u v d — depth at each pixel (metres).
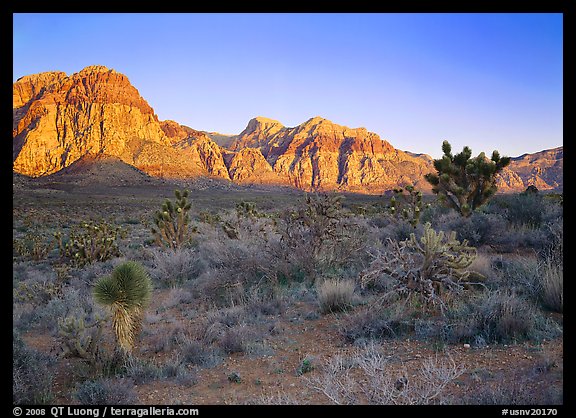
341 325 6.57
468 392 4.13
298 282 9.49
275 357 5.74
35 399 4.73
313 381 4.84
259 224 15.24
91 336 6.17
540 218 12.14
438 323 5.95
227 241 12.43
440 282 6.65
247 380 5.11
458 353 5.16
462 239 10.60
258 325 7.02
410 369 4.82
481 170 13.13
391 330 5.92
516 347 5.14
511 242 10.49
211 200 89.38
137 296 5.91
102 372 5.45
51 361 5.96
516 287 6.93
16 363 5.00
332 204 9.98
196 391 4.90
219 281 9.18
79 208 52.34
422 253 6.85
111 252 15.13
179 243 15.13
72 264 14.27
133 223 36.09
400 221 13.07
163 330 6.99
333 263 9.92
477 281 7.44
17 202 53.91
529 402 3.72
